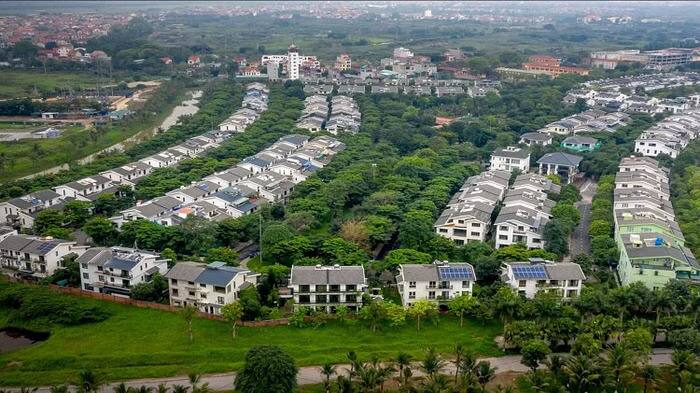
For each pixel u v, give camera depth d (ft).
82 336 433.07
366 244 563.89
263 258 548.72
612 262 542.98
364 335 437.17
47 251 517.55
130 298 478.59
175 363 404.16
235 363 404.36
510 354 417.49
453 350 417.49
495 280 510.58
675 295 441.27
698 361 378.73
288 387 347.97
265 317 453.99
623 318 433.48
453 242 574.97
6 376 386.52
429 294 468.75
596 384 354.54
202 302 462.60
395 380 385.29
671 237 552.82
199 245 555.28
